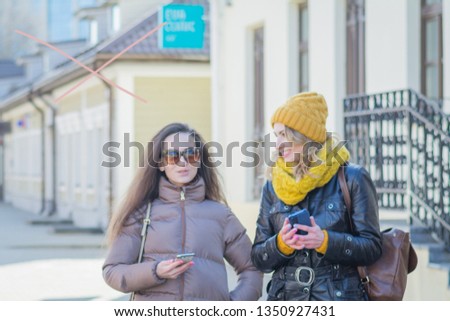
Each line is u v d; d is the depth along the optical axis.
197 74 29.77
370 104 14.34
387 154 12.56
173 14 16.69
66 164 39.84
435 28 13.55
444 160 11.84
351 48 16.14
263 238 6.44
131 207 6.54
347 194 6.20
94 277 18.91
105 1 40.31
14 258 23.64
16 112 53.94
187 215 6.49
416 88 13.77
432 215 11.70
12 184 57.69
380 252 6.22
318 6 16.92
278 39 18.86
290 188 6.23
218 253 6.50
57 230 32.25
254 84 20.73
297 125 6.28
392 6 14.23
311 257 6.22
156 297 6.37
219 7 21.80
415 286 11.52
